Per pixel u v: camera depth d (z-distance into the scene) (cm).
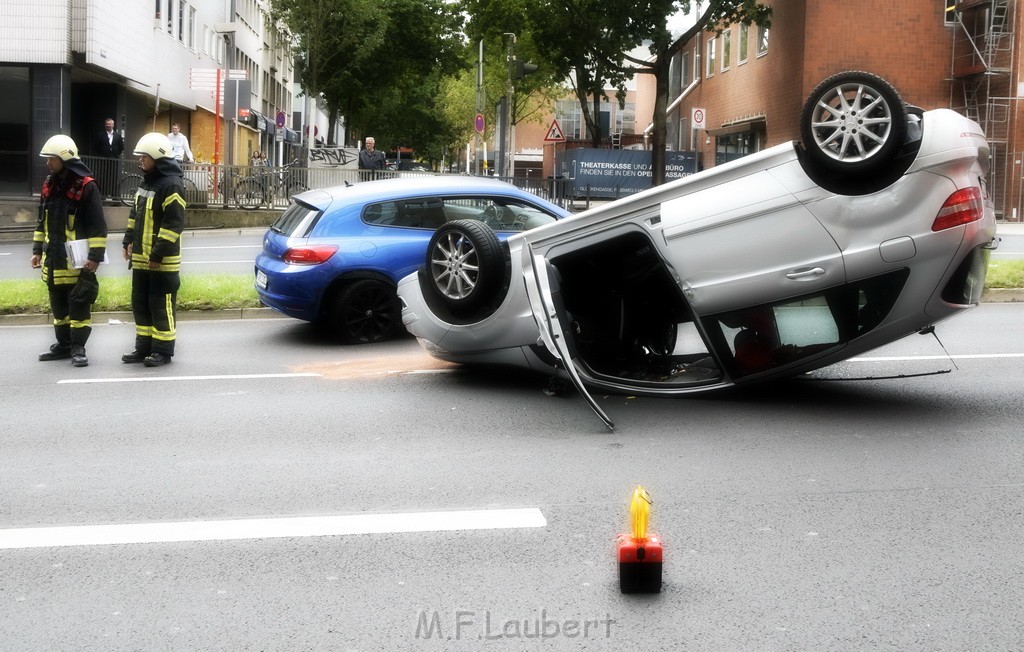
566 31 3800
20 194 2961
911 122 738
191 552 484
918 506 542
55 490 587
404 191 1147
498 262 845
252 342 1129
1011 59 3488
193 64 4209
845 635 389
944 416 754
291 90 7612
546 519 527
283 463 641
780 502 552
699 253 765
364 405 810
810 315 756
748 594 428
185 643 388
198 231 2756
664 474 609
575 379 741
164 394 855
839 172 720
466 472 616
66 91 2920
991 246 762
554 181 2848
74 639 393
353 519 529
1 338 1166
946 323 1202
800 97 3609
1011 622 399
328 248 1099
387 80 5956
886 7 3559
